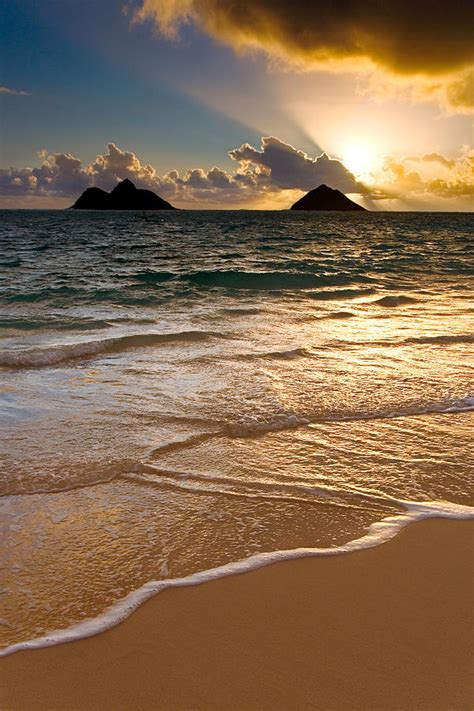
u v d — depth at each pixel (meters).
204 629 2.42
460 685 2.12
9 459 4.12
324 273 17.86
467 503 3.62
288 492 3.72
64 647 2.31
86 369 6.54
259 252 27.41
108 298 12.66
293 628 2.42
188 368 6.59
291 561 2.94
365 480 3.91
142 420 4.93
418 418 5.12
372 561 2.94
